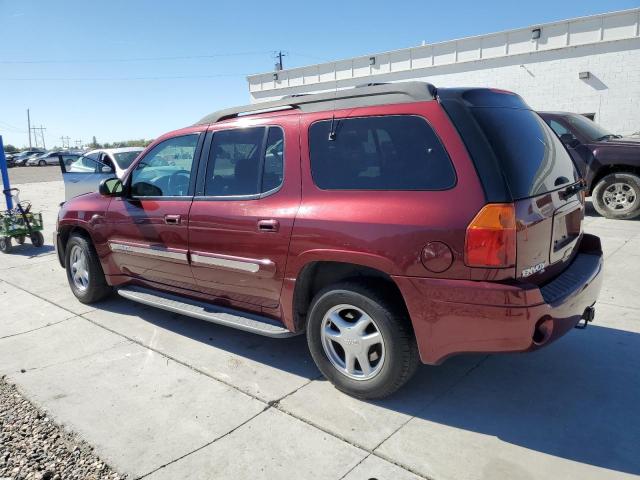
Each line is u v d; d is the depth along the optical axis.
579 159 8.80
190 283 4.28
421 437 2.94
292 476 2.66
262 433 3.04
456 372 3.68
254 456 2.83
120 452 2.93
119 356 4.18
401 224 2.89
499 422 3.06
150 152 4.65
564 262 3.32
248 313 3.93
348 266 3.38
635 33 16.69
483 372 3.67
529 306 2.64
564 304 2.87
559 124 9.09
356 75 23.91
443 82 21.27
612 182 8.52
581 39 17.70
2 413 3.38
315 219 3.25
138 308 5.34
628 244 6.84
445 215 2.77
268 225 3.49
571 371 3.63
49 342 4.54
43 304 5.61
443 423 3.07
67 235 5.68
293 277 3.42
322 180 3.33
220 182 3.96
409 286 2.89
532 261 2.84
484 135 2.82
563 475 2.59
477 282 2.71
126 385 3.69
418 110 2.99
